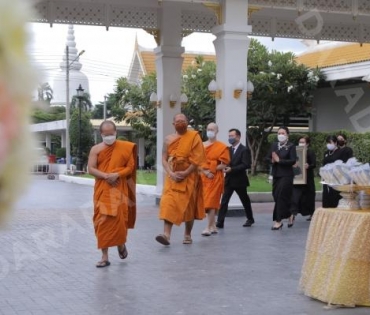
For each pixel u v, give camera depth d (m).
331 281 5.68
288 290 6.34
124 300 5.91
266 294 6.16
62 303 5.79
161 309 5.59
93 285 6.55
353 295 5.62
